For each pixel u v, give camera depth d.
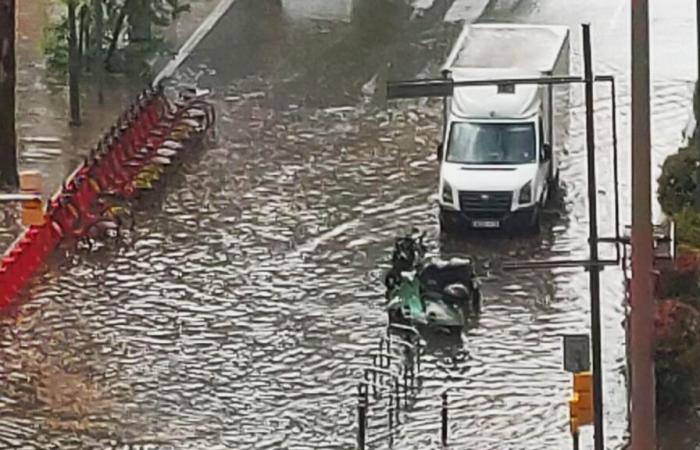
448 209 67.56
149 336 59.00
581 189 72.25
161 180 72.19
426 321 58.59
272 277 63.72
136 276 63.59
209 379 56.03
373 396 54.59
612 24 90.62
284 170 74.12
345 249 66.31
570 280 63.16
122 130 73.25
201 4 94.06
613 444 51.22
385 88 81.06
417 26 90.75
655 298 52.91
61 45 83.12
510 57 70.69
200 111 77.00
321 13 92.69
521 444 51.47
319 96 82.38
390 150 76.38
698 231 58.59
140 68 83.44
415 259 61.34
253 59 86.62
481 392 54.81
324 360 57.19
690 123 76.88
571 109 78.38
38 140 76.94
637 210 38.38
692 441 51.31
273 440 52.09
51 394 55.12
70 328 59.56
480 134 69.31
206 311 60.88
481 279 63.59
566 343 44.94
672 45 88.12
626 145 75.62
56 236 65.50
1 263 63.28
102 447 51.88
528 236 67.69
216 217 69.19
